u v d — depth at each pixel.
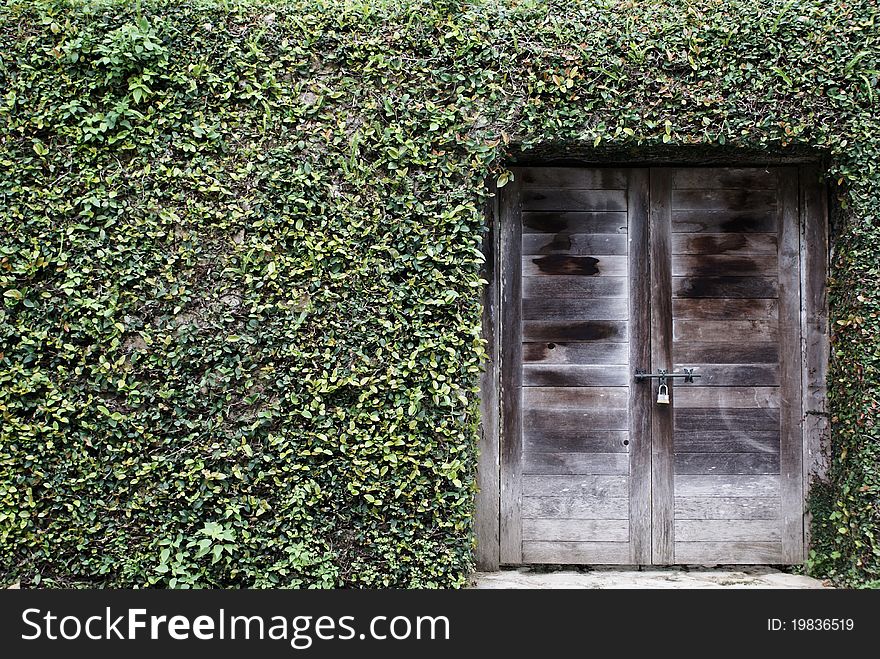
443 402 3.21
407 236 3.22
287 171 3.21
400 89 3.26
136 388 3.19
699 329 3.72
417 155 3.22
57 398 3.14
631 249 3.71
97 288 3.19
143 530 3.20
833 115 3.29
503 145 3.27
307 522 3.22
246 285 3.22
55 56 3.16
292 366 3.22
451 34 3.24
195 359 3.20
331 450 3.22
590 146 3.37
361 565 3.23
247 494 3.23
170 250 3.21
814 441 3.69
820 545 3.59
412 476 3.21
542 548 3.70
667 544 3.70
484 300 3.72
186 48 3.22
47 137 3.18
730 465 3.71
